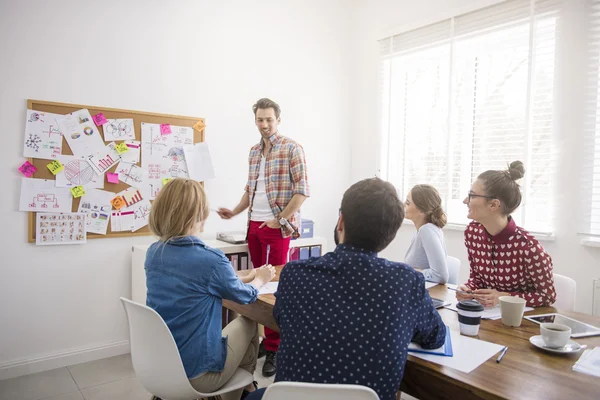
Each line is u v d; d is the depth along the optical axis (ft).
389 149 11.82
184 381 4.27
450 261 7.22
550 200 8.59
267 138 8.33
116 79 8.48
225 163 10.11
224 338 4.75
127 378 7.64
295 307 3.19
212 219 9.93
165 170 9.11
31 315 7.73
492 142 9.59
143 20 8.79
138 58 8.74
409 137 11.43
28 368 7.68
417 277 3.28
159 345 4.25
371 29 12.24
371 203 3.21
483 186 5.16
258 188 8.55
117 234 8.57
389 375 2.86
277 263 8.18
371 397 2.59
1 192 7.37
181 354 4.38
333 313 3.01
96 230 8.30
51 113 7.75
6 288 7.48
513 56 9.27
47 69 7.72
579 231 8.15
